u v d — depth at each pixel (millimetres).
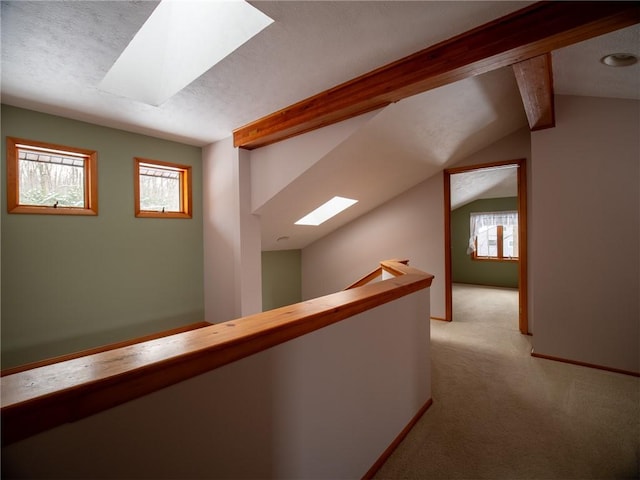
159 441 788
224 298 3652
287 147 3076
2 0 1460
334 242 5430
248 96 2520
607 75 2256
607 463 1646
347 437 1427
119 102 2582
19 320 2650
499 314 4703
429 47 1903
